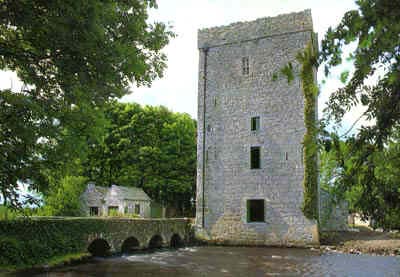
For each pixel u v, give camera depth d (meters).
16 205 8.09
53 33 7.79
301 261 17.92
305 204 23.62
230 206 25.77
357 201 3.26
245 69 26.80
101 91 9.81
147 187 40.19
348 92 2.98
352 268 15.74
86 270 15.34
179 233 25.72
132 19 10.25
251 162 25.89
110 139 39.31
